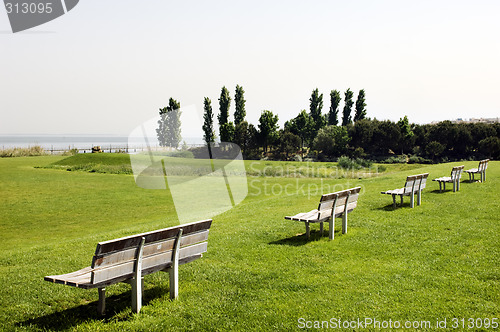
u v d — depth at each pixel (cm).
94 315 527
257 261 743
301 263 723
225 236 957
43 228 1427
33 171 3066
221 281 639
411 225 997
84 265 771
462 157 6200
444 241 841
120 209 1797
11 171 3025
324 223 1075
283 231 996
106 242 472
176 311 525
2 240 1244
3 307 557
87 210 1772
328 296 561
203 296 577
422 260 719
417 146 6669
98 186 2450
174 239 569
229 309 527
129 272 518
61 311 543
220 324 484
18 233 1348
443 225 986
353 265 702
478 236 870
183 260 594
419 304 527
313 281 625
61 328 485
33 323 503
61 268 752
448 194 1451
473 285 589
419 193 1273
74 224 1497
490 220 1029
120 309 543
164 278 669
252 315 506
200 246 627
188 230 589
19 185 2430
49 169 3225
